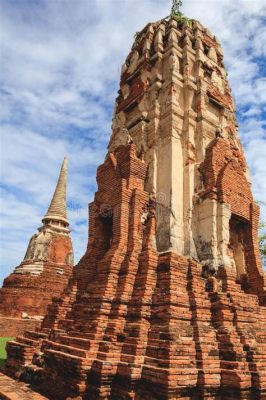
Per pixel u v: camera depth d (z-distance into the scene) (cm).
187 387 684
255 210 1188
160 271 931
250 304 937
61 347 877
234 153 1330
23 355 1018
